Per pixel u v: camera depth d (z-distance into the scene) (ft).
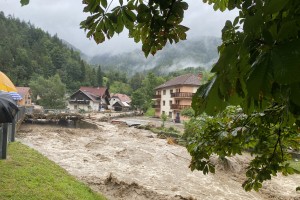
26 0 5.37
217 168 49.65
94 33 5.99
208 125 10.54
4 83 28.71
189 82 148.05
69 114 124.06
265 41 2.68
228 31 4.08
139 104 223.51
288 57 2.39
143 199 33.86
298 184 48.29
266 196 41.70
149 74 236.63
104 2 5.57
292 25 2.58
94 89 264.72
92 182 37.32
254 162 11.09
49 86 196.44
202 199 36.37
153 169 48.24
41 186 24.58
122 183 36.88
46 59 345.51
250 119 9.46
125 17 5.82
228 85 3.22
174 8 5.63
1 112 19.22
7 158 30.99
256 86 2.56
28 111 113.29
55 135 75.66
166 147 68.85
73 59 413.59
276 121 8.05
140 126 108.88
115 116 161.68
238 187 43.78
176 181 42.65
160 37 6.44
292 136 10.04
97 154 55.11
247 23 2.83
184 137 76.02
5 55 274.16
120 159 53.21
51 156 49.60
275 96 2.78
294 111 2.95
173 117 155.53
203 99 3.67
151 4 5.67
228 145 10.14
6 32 365.40
